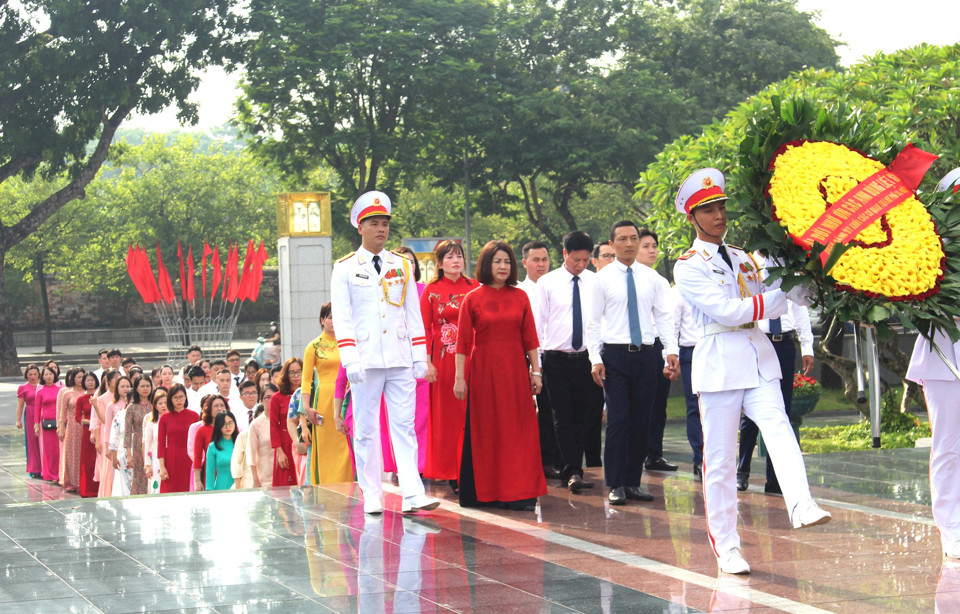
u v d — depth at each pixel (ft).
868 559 17.26
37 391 48.16
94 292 164.86
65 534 19.77
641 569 16.76
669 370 23.65
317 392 28.12
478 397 22.39
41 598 15.17
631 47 106.11
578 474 24.85
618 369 22.81
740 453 24.70
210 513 21.83
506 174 96.22
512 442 22.25
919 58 45.55
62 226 145.28
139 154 155.12
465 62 95.55
